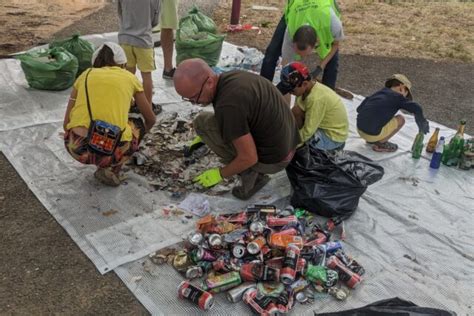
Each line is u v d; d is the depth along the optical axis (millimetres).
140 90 3473
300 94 3756
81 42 5445
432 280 2941
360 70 6676
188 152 3980
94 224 3193
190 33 5824
